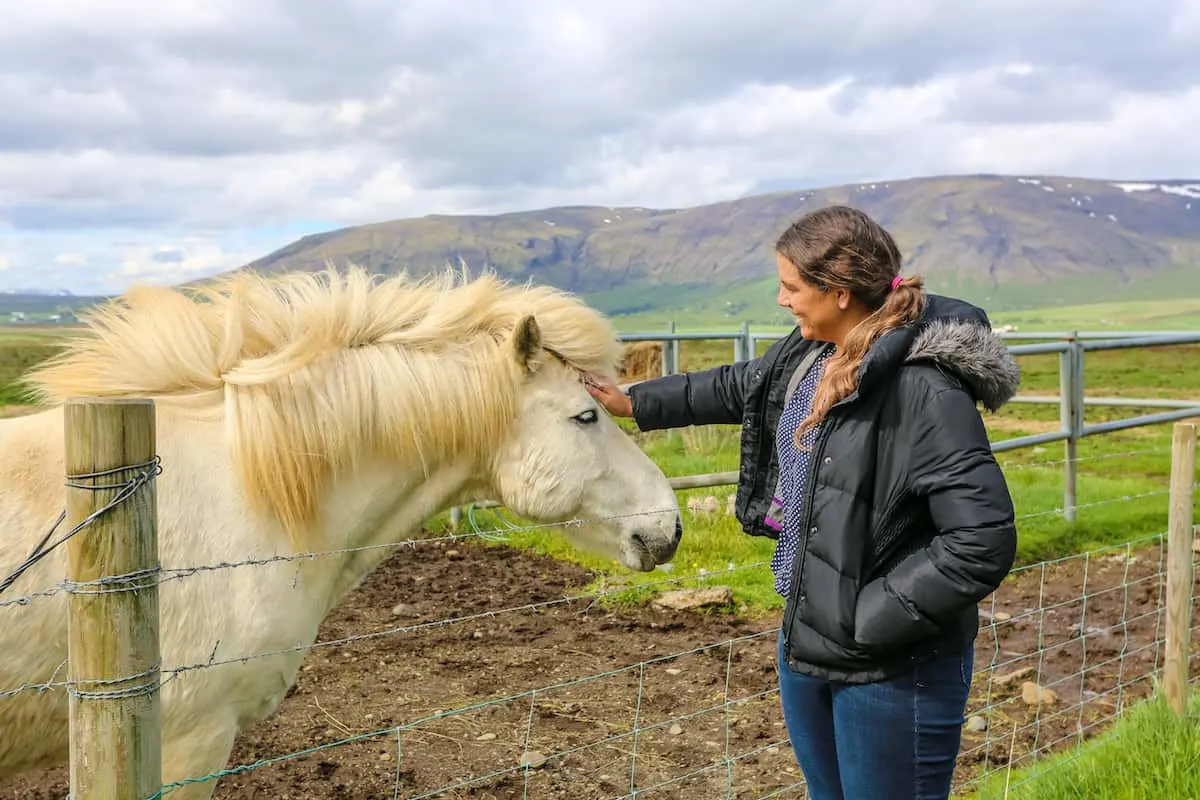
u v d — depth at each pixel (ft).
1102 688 15.42
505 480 9.14
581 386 9.31
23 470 7.10
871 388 6.47
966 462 6.19
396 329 8.70
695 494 27.04
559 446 9.10
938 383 6.33
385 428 8.36
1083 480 30.27
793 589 6.96
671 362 29.53
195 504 7.54
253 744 13.12
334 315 8.37
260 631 7.73
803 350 7.79
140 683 4.85
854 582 6.65
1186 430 11.73
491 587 20.94
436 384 8.54
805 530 6.86
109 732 4.77
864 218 6.87
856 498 6.59
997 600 20.04
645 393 9.52
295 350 8.05
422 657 16.70
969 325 6.44
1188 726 11.73
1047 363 143.33
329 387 8.14
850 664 6.81
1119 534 24.66
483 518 25.18
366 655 16.75
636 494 9.63
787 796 11.76
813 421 6.73
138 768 4.87
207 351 8.04
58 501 7.07
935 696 6.85
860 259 6.68
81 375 7.95
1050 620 18.78
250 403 7.80
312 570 8.23
